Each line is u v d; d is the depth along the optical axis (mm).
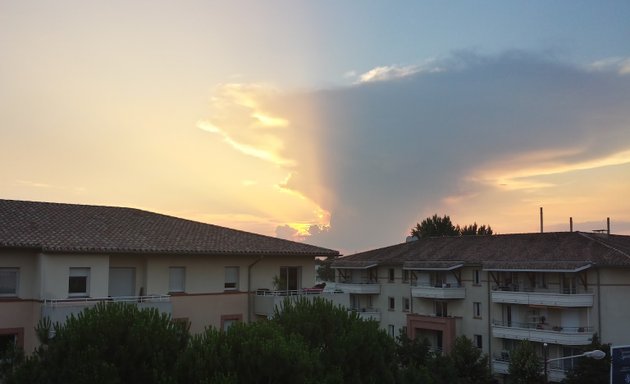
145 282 26266
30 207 27828
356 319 21125
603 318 40719
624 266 40062
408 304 54875
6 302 22203
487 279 47906
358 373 19016
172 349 16094
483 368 40125
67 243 23391
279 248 30766
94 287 23703
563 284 43031
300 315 20359
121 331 15664
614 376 31375
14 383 14953
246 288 29828
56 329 16078
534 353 38969
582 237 46594
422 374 24047
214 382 14266
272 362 15453
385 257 58219
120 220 29562
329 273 101438
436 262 51156
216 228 32812
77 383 14430
